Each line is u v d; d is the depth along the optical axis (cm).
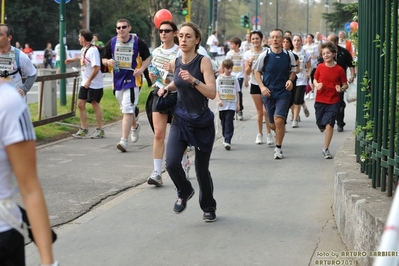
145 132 1517
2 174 334
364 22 779
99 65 1373
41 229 330
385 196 624
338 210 709
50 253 329
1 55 970
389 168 618
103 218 771
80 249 654
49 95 1482
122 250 650
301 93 1566
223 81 1260
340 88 1144
